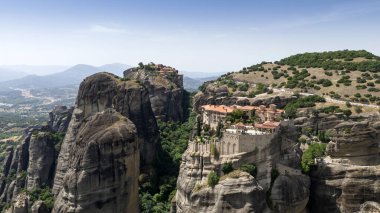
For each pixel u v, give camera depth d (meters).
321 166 114.75
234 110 150.62
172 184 163.12
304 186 109.38
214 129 132.50
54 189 157.88
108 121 128.75
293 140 113.62
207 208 97.50
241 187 95.62
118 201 120.62
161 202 152.12
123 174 122.00
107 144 118.75
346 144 122.69
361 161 122.75
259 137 102.31
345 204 110.81
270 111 159.88
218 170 100.75
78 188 113.69
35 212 137.38
